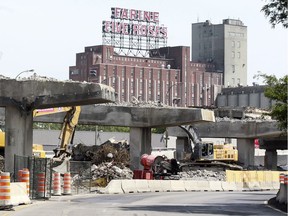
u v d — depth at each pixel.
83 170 78.62
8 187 35.81
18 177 46.69
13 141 61.75
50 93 61.50
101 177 76.88
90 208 37.56
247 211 37.81
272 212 37.19
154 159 83.88
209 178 89.56
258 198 54.78
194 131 96.62
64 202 44.12
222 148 98.00
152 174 81.00
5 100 61.72
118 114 87.75
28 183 43.38
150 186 68.12
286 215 34.84
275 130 109.44
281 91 50.53
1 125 86.19
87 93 60.94
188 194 61.50
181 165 93.75
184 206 41.44
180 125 89.25
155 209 37.75
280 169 136.00
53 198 49.53
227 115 138.50
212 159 95.31
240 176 81.75
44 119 83.06
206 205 43.28
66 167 71.62
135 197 53.31
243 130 111.56
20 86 61.69
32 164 50.16
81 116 87.12
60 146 72.94
